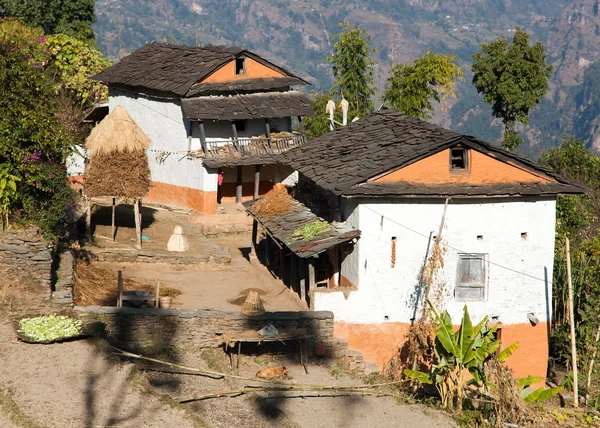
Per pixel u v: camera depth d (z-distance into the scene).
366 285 38.34
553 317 44.69
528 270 39.62
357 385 34.59
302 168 42.66
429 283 36.50
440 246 38.50
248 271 47.31
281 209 44.62
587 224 56.38
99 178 46.06
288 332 35.38
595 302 40.94
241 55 62.22
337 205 40.94
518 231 39.28
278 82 63.09
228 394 31.19
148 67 65.81
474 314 39.28
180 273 45.81
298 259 42.06
